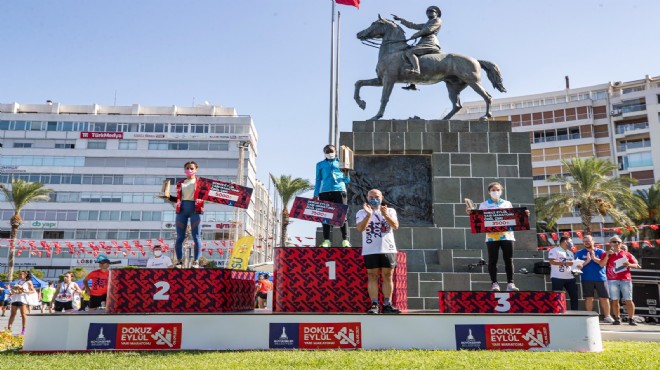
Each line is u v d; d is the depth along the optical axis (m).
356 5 18.08
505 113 60.88
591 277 11.21
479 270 12.62
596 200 33.66
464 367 5.79
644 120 54.62
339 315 7.46
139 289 7.74
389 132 13.95
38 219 58.91
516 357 6.53
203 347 7.35
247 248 21.16
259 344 7.38
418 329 7.44
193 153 61.22
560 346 7.34
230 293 8.00
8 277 40.34
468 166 13.73
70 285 14.27
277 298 8.05
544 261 12.72
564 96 65.81
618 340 9.20
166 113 65.19
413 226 13.42
